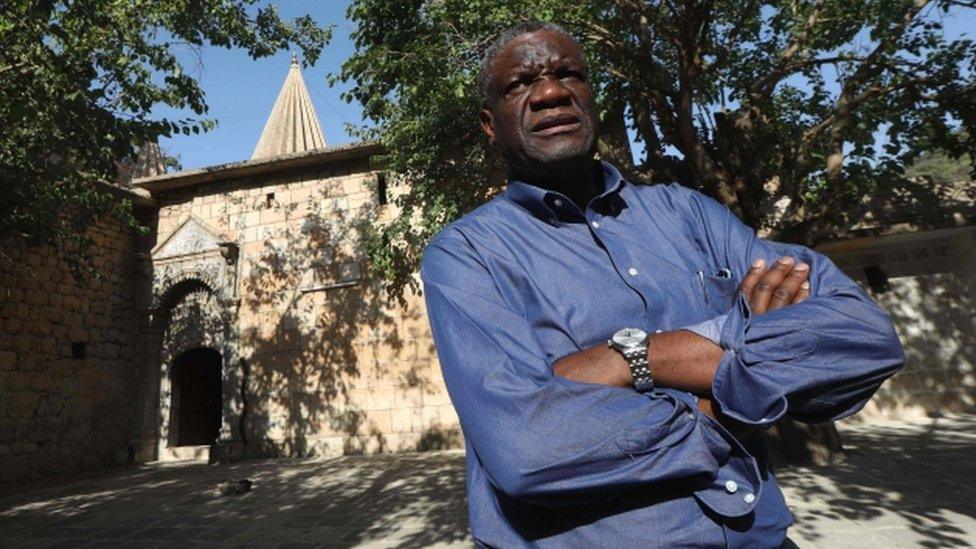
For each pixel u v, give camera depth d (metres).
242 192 13.01
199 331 12.76
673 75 8.69
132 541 5.46
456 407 0.89
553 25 1.14
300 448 11.39
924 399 9.85
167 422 12.56
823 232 7.35
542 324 0.96
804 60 8.06
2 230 8.52
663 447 0.78
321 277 12.07
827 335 0.83
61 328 11.20
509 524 0.86
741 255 1.08
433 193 9.07
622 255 1.02
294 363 11.84
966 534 4.13
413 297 11.49
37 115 5.57
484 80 1.17
